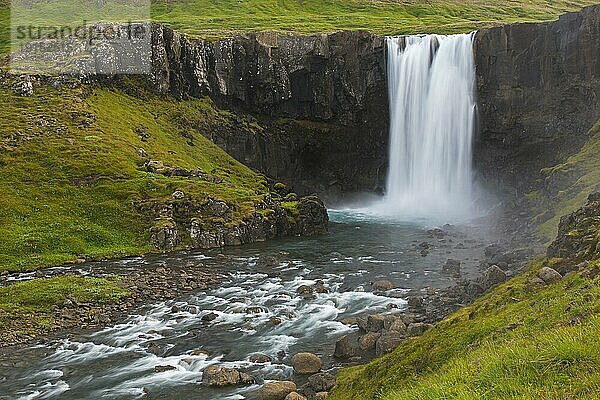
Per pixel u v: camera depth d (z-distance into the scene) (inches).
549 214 2664.9
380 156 4874.5
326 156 5007.4
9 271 2438.5
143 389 1295.5
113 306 1957.4
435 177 4547.2
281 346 1546.5
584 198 2485.2
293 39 4781.0
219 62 4800.7
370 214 4242.1
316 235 3358.8
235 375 1317.7
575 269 1205.1
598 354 619.5
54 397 1274.6
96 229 2940.5
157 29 4628.4
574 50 3853.3
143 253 2832.2
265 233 3233.3
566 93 3919.8
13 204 3004.4
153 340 1636.3
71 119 3919.8
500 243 2746.1
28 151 3469.5
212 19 7322.8
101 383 1343.5
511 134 4266.7
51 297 1961.1
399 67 4653.1
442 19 7819.9
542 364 645.9
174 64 4694.9
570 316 831.7
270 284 2225.6
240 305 1956.2
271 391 1192.2
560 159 3875.5
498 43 4195.4
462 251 2723.9
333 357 1443.2
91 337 1670.8
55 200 3125.0
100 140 3730.3
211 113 4709.6
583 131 3796.8
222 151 4485.7
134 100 4525.1
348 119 4869.6
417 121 4603.8
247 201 3380.9
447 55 4424.2
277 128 4918.8
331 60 4783.5
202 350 1533.0
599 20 3668.8
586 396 549.0
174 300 2037.4
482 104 4308.6
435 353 1001.5
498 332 933.2
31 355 1536.7
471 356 836.0
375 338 1498.5
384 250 2851.9
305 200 3489.2
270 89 4832.7
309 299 1999.3
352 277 2304.4
